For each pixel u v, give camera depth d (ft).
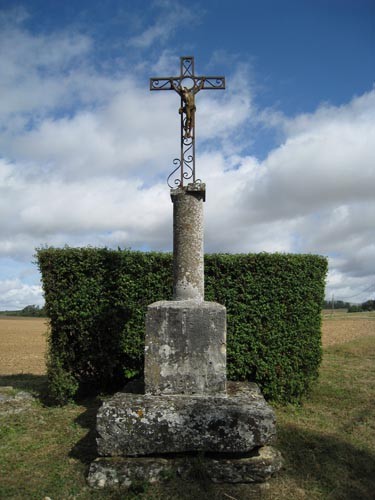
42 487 15.74
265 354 28.12
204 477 15.60
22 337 110.42
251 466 15.84
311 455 18.43
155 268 28.71
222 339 19.06
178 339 19.02
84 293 27.96
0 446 19.89
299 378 28.58
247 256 28.71
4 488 15.62
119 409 16.52
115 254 28.37
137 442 16.22
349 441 20.84
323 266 30.37
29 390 30.42
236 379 28.58
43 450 19.40
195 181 21.06
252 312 28.25
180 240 20.88
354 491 15.65
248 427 16.06
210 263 28.63
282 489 15.61
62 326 27.73
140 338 28.12
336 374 40.65
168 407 16.52
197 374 18.85
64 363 27.94
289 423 23.48
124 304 28.30
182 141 21.52
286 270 28.81
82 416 24.68
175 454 16.51
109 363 28.19
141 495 14.92
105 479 15.71
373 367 46.03
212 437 16.05
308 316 29.30
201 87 21.66
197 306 19.24
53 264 27.89
